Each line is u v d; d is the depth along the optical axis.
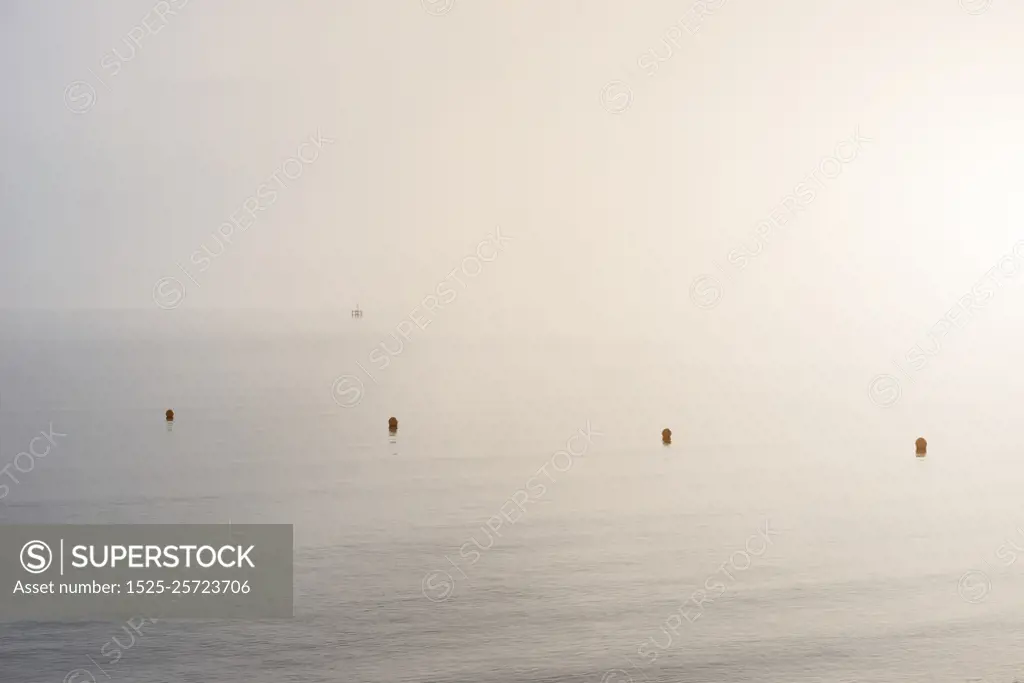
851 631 7.87
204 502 10.07
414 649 7.62
